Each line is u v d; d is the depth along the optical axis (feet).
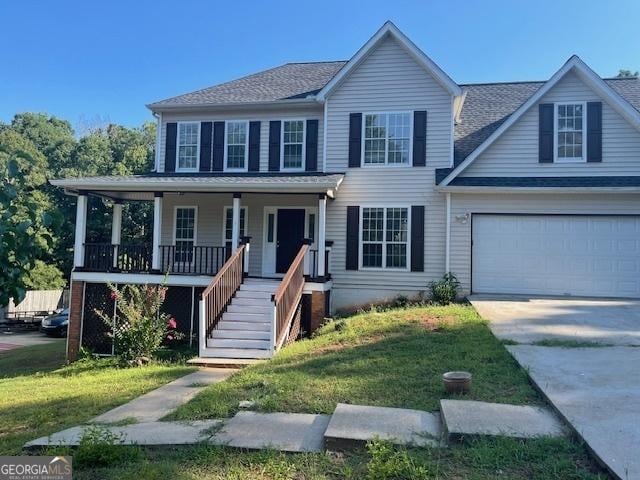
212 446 14.65
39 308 102.53
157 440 15.39
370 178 50.19
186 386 25.18
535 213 46.65
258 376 23.99
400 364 23.40
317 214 53.01
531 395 18.04
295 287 40.86
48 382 31.01
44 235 9.41
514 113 47.50
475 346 25.67
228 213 55.06
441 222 48.47
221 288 39.06
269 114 54.49
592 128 46.75
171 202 55.83
